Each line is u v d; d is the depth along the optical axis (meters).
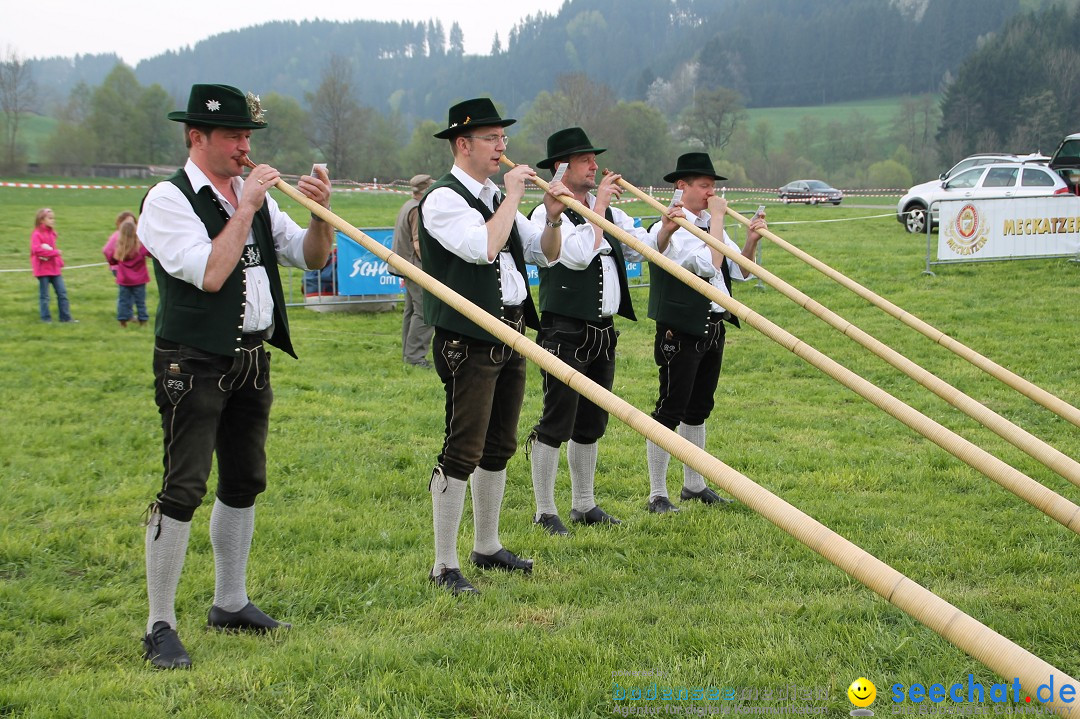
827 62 108.06
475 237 4.45
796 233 22.11
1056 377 10.05
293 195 3.89
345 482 6.35
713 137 69.19
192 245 3.71
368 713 3.34
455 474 4.68
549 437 5.65
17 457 6.82
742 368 10.95
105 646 3.93
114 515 5.60
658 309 6.16
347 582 4.71
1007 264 15.94
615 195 5.87
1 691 3.43
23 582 4.59
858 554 2.61
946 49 104.19
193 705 3.36
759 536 5.48
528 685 3.60
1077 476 3.86
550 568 5.03
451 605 4.45
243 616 4.18
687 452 2.96
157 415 8.34
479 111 4.71
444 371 4.72
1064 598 4.49
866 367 10.78
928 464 7.07
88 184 51.41
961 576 4.88
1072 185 20.50
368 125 59.22
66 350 11.55
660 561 5.12
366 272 14.59
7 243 23.03
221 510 4.16
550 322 5.69
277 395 9.20
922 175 68.19
